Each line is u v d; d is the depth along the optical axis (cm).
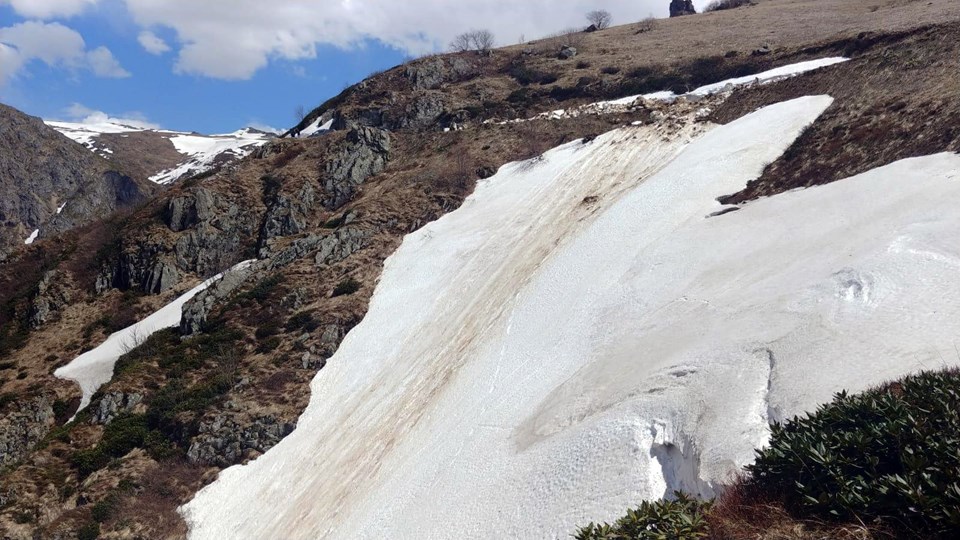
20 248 6931
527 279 4238
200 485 3619
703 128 5350
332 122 8719
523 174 5812
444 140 6794
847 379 1803
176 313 5400
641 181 4872
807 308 2311
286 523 3206
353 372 4141
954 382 1311
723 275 3044
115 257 6184
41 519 3519
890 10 7806
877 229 2669
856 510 1078
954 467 1048
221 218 6206
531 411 2880
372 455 3391
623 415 2303
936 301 2022
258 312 4900
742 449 1745
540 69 8556
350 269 5178
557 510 2116
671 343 2647
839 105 4406
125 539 3316
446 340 4038
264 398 4062
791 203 3459
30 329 5762
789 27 8275
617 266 3744
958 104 3338
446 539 2408
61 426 4516
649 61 7950
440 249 5062
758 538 1139
